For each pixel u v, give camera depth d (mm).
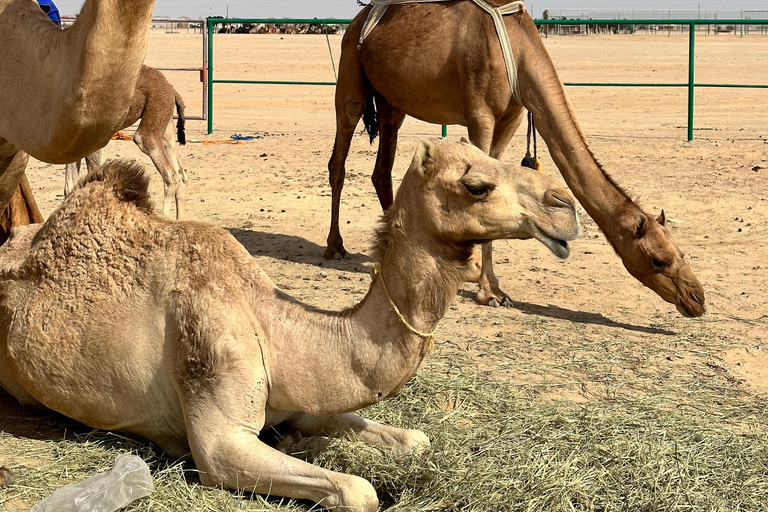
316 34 67562
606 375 6164
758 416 5562
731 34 83312
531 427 5168
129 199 4863
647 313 7590
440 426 5148
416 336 4121
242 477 4207
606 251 9797
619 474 4590
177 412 4586
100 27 4105
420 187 4020
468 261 4074
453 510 4258
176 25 78500
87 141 4535
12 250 5238
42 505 4027
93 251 4750
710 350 6672
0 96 4727
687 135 17906
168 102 10617
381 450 4730
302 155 15938
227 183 13266
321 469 4094
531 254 9656
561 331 7062
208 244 4609
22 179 6688
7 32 4664
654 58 41531
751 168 14320
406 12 8211
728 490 4523
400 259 4098
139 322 4574
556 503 4293
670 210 11414
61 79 4352
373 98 9055
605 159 15148
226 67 34031
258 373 4316
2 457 4652
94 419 4785
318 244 9797
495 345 6668
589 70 33750
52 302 4750
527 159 7004
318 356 4250
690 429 5219
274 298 4465
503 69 7375
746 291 8164
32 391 4867
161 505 4164
